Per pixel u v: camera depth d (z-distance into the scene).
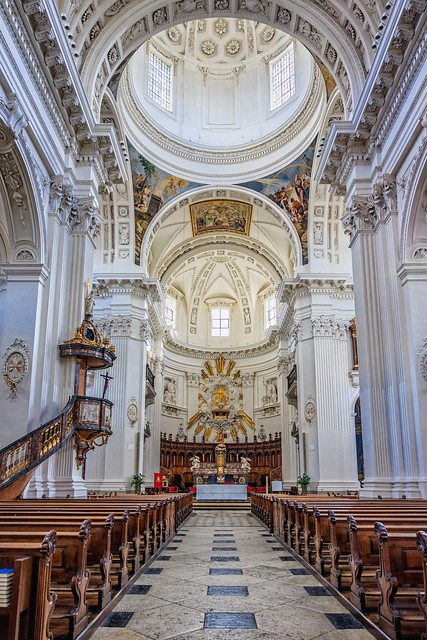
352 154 11.91
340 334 19.75
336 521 5.33
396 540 3.88
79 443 10.53
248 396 31.39
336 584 5.20
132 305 20.33
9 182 9.71
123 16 12.21
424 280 10.19
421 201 10.01
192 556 7.68
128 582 5.40
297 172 20.00
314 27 12.82
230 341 32.75
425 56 9.09
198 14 13.38
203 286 32.69
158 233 23.28
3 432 9.48
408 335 10.21
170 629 3.99
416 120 9.48
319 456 18.39
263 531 11.69
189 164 20.83
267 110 21.72
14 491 8.60
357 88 11.98
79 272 11.26
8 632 2.62
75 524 4.12
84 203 11.54
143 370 20.23
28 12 8.73
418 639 3.59
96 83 12.65
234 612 4.47
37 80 9.58
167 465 28.88
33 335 9.88
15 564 2.70
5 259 10.26
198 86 22.55
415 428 9.79
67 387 10.65
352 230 12.16
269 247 24.67
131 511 6.11
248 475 29.56
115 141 12.19
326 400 18.94
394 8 9.14
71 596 4.51
